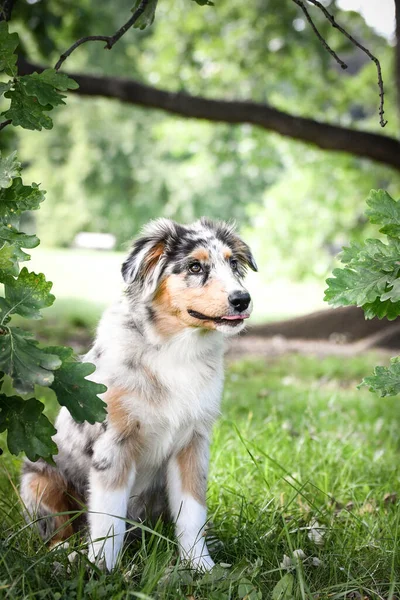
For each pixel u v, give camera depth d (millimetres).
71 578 3518
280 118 11758
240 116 11711
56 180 37469
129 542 4301
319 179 17594
